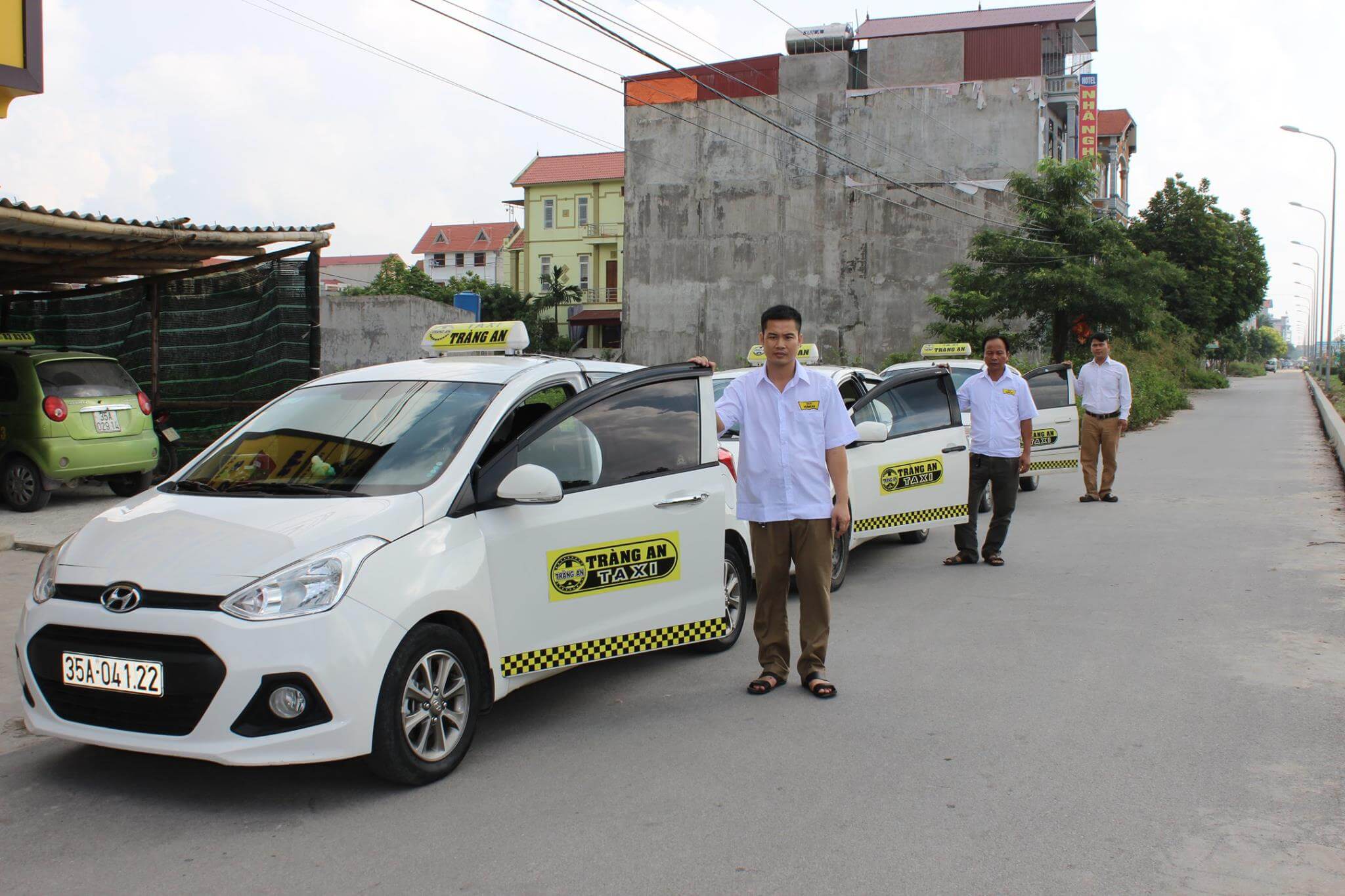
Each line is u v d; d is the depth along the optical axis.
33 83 8.56
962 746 4.74
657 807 4.11
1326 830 3.85
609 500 5.20
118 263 12.00
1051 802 4.11
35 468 11.01
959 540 9.16
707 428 5.84
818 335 38.75
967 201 35.69
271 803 4.19
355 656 4.00
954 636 6.68
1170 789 4.23
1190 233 47.25
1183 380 46.91
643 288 40.75
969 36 39.59
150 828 3.97
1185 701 5.32
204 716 3.89
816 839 3.80
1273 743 4.72
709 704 5.42
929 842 3.77
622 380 5.46
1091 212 26.02
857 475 8.06
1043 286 25.11
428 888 3.47
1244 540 10.03
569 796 4.23
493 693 4.64
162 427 12.87
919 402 8.82
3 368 11.18
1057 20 39.47
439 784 4.37
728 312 39.84
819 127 38.72
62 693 4.18
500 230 83.00
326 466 4.86
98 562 4.27
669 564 5.47
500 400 5.10
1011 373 9.16
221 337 12.91
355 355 26.78
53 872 3.62
